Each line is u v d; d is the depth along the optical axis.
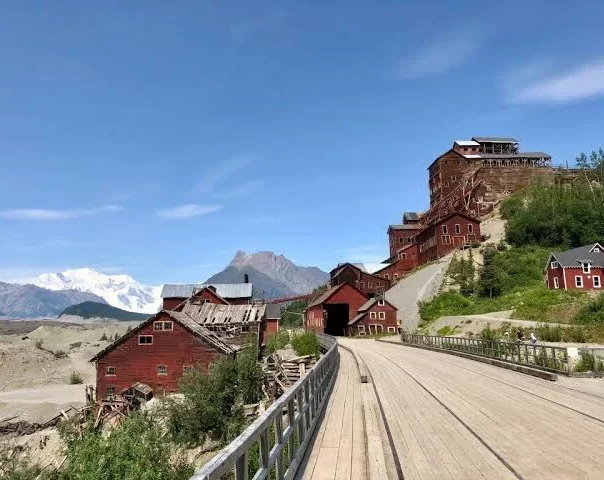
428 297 74.56
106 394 40.84
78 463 15.88
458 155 113.94
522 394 14.91
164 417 26.91
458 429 10.34
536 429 10.09
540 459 7.97
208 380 27.81
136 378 40.97
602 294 47.22
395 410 12.77
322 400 13.62
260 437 5.69
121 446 15.88
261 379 31.45
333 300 78.62
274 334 52.06
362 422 11.27
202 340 41.06
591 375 18.30
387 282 93.19
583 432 9.68
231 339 47.22
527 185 113.06
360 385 18.19
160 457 17.05
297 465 7.65
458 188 111.19
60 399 51.25
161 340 41.22
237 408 27.52
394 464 7.85
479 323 50.78
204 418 26.20
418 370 23.33
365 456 8.37
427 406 13.28
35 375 66.75
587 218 89.25
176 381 40.56
